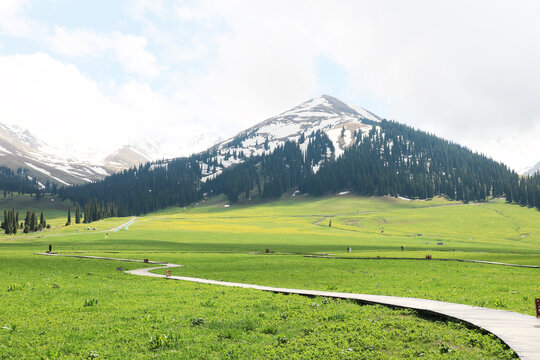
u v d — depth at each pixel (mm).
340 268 56750
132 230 169250
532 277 43469
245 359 13492
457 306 20750
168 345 15141
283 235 160250
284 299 25922
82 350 14500
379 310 21078
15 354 14109
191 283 37750
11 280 37938
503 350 13352
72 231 175500
